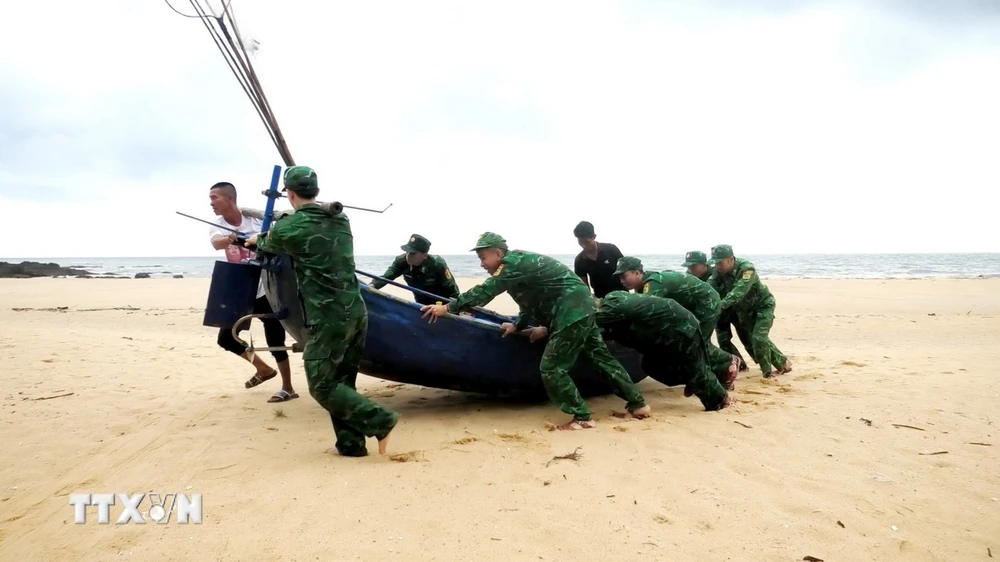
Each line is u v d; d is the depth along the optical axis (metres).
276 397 6.64
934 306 18.81
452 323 5.83
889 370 8.42
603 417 6.09
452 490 4.03
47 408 6.20
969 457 4.74
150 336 12.12
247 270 5.55
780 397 6.90
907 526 3.60
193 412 6.15
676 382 6.49
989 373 8.03
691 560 3.19
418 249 7.25
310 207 4.49
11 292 24.78
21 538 3.42
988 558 3.26
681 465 4.55
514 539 3.37
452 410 6.38
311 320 4.53
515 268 5.57
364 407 4.59
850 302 20.14
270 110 5.71
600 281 8.18
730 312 8.52
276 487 4.08
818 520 3.66
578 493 4.01
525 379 6.25
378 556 3.18
